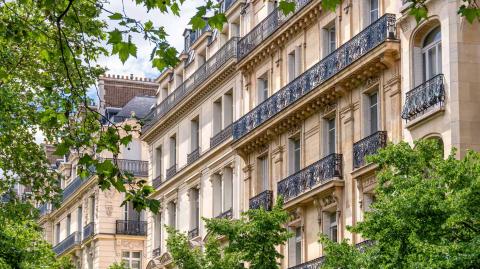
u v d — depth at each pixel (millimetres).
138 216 76812
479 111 34969
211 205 56750
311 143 45906
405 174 29828
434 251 26312
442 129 35469
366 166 40625
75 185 81750
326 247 33062
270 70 50344
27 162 40375
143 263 75688
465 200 26500
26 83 39781
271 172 49469
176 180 62531
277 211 39188
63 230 87375
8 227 46219
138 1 19031
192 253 43000
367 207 41156
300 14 46812
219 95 56500
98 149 22234
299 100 45812
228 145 54500
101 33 35406
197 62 61000
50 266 50844
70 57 25859
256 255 38500
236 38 54375
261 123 49250
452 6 35375
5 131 39625
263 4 51781
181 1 18891
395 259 28172
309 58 46812
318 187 43781
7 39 26516
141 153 78312
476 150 34719
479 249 26172
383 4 41188
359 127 42156
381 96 40469
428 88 36125
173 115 62969
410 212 27688
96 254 75688
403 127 38750
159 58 19797
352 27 43375
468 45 35250
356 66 41344
